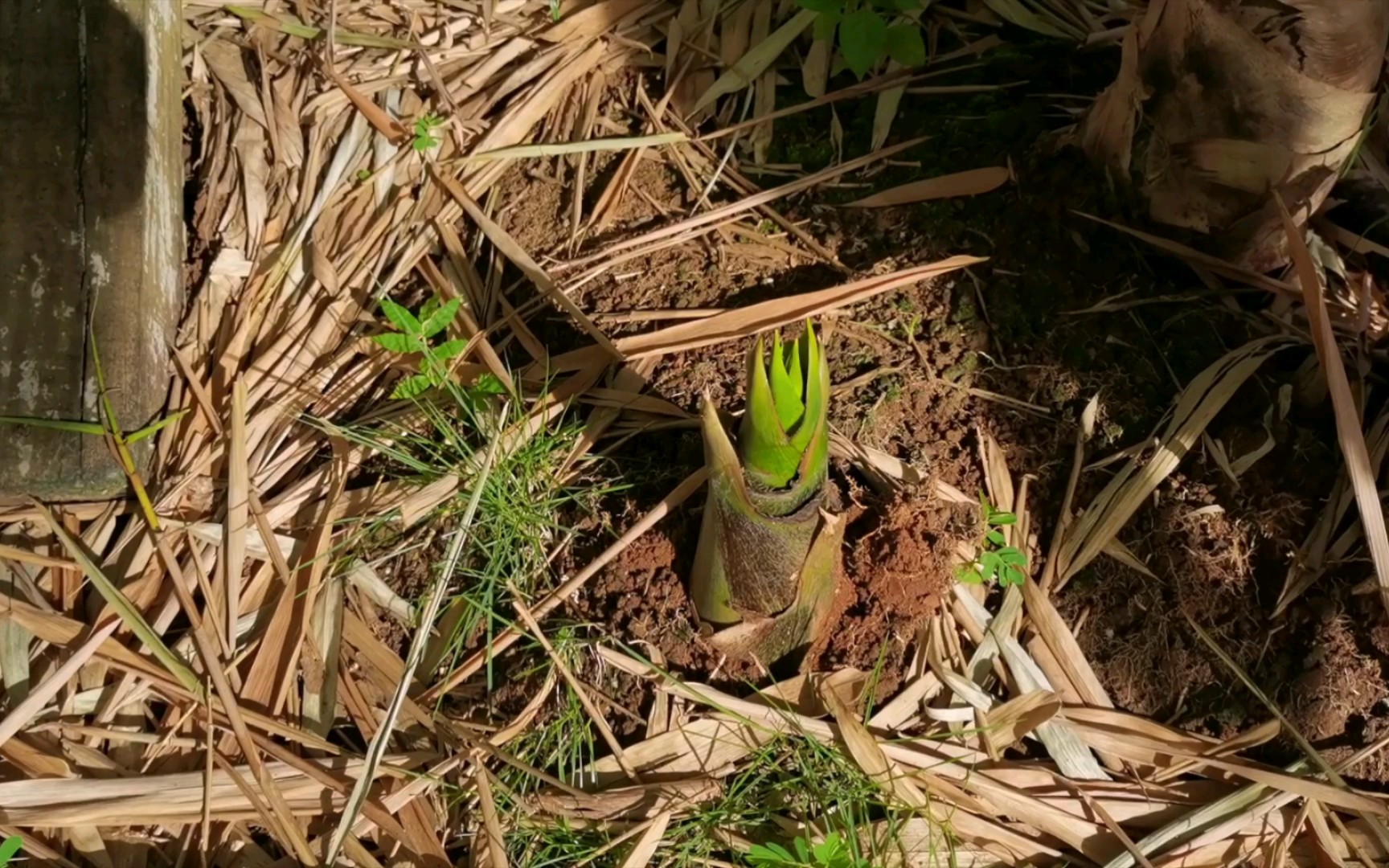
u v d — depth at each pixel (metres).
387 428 0.97
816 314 0.98
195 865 0.84
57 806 0.83
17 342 0.91
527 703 0.89
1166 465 0.92
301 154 1.07
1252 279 0.98
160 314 0.96
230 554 0.90
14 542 0.91
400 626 0.92
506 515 0.92
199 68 1.09
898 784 0.86
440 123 1.07
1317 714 0.87
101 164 0.94
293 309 1.01
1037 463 0.94
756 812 0.86
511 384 0.95
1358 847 0.84
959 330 0.98
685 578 0.91
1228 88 0.85
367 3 1.13
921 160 1.05
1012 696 0.89
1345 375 0.87
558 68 1.11
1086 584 0.92
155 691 0.88
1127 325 0.97
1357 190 0.99
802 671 0.89
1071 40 1.10
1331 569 0.89
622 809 0.85
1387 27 0.80
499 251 1.03
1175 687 0.90
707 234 1.04
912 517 0.87
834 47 1.11
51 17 0.95
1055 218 1.00
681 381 0.97
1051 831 0.85
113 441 0.91
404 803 0.85
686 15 1.13
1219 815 0.85
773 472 0.76
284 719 0.88
